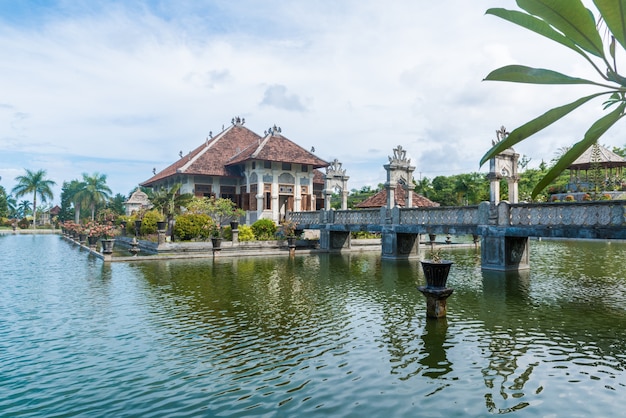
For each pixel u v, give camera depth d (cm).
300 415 517
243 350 750
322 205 4103
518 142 168
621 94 150
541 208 1515
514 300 1153
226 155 3634
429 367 666
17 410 534
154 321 942
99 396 572
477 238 3148
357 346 767
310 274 1659
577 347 758
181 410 532
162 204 2897
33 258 2319
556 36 147
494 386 596
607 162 3038
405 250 2220
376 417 511
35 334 848
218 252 2325
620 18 126
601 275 1596
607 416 512
